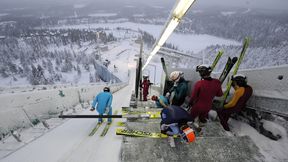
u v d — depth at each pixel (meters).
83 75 105.75
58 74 104.19
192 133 2.45
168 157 2.56
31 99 4.23
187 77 6.11
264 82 2.97
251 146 2.69
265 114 2.86
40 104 4.53
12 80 103.75
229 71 3.61
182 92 3.84
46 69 116.06
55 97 5.50
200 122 3.36
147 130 3.36
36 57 139.88
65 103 6.16
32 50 152.50
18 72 112.56
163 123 2.75
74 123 4.32
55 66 121.31
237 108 3.04
